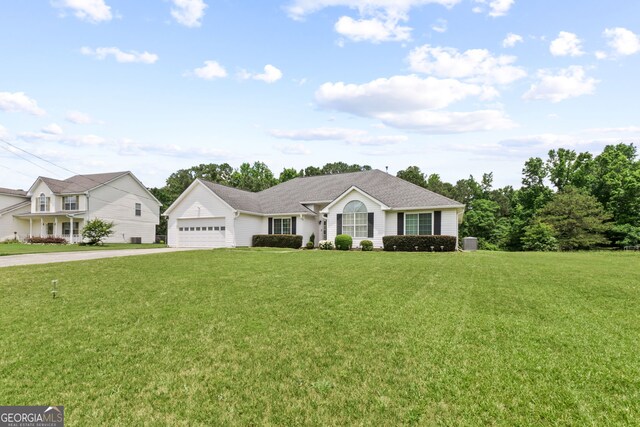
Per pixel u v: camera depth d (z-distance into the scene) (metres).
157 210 40.91
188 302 6.96
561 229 33.09
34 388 3.52
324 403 3.22
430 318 5.83
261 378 3.71
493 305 6.70
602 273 10.82
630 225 33.50
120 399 3.31
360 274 10.47
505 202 54.19
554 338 4.86
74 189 34.19
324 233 27.19
